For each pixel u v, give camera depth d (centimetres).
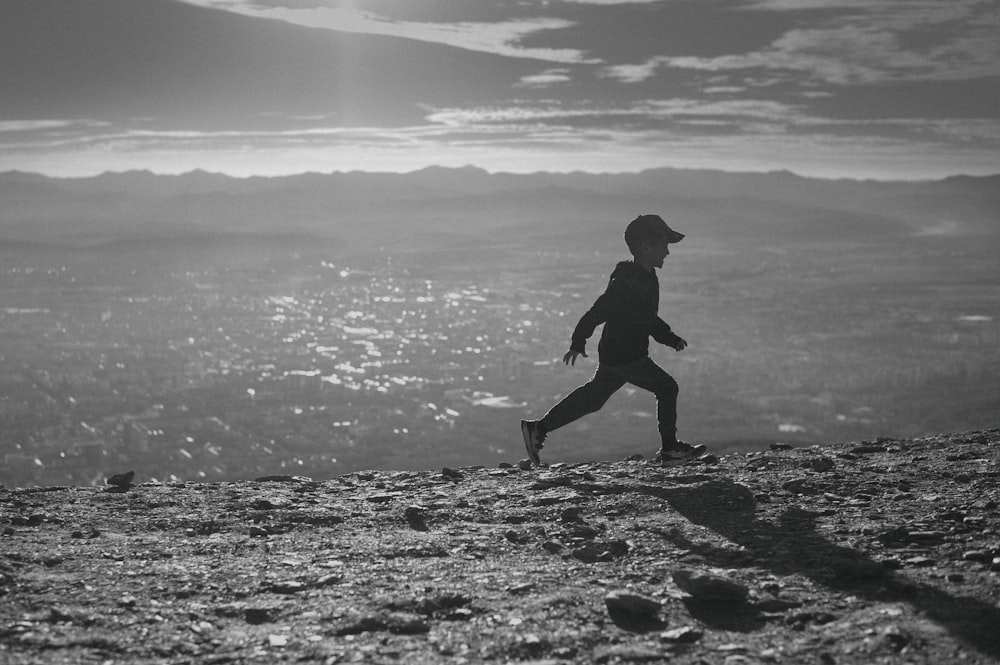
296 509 573
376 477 688
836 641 342
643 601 375
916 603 372
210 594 405
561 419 657
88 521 545
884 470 636
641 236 632
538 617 370
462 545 481
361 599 394
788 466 664
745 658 329
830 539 467
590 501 565
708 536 482
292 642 349
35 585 410
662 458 672
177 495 618
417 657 335
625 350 643
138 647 343
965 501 533
